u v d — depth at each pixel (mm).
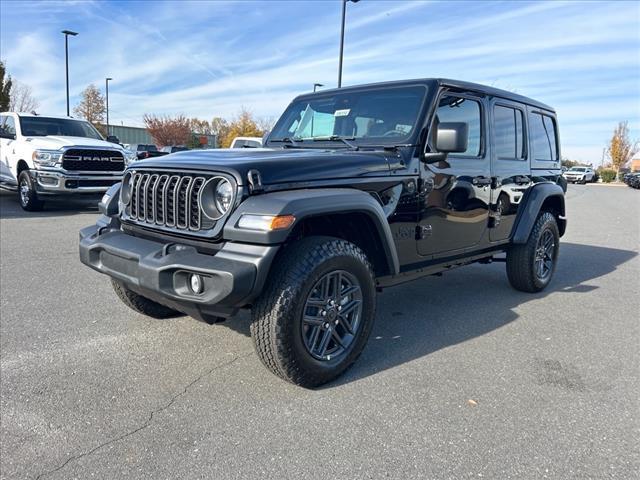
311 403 2875
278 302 2742
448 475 2268
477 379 3242
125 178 3439
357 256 3059
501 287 5586
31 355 3430
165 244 2977
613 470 2326
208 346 3631
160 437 2510
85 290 4945
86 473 2227
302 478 2227
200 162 2904
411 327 4211
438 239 3873
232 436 2533
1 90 27109
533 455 2430
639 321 4492
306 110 4320
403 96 3795
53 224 9086
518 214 4949
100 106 41969
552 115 5617
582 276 6289
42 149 10172
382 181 3283
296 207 2633
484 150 4312
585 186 40781
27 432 2523
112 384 3047
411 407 2857
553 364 3514
